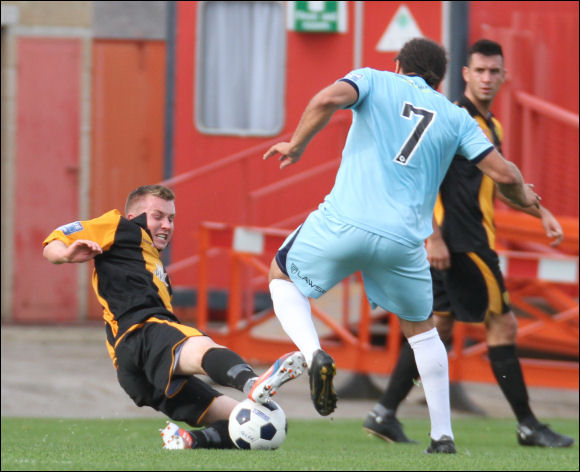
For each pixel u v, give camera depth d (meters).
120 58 42.53
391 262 16.34
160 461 13.66
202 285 34.03
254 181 41.94
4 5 42.25
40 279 43.16
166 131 42.25
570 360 37.91
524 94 37.44
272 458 14.37
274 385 15.20
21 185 42.81
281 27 42.00
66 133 42.72
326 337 35.06
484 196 22.48
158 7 42.28
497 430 26.56
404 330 18.12
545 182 37.25
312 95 41.78
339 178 16.55
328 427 26.55
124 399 30.67
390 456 16.53
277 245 33.28
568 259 30.02
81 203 42.91
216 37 42.31
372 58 41.25
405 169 16.22
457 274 22.69
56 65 42.62
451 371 30.61
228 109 42.31
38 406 29.31
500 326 23.14
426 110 16.50
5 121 42.62
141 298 16.86
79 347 38.91
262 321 33.84
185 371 16.19
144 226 17.53
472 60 22.81
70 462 13.49
